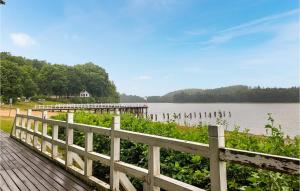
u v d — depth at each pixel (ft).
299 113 258.37
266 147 12.54
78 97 505.66
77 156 23.07
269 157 8.46
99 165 21.11
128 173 14.93
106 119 29.91
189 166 14.60
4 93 315.78
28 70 470.39
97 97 552.82
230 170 12.66
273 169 8.34
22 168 23.93
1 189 17.97
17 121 45.39
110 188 16.40
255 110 345.10
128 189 16.25
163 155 16.21
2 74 319.27
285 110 340.80
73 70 529.04
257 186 10.48
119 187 17.75
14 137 45.60
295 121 155.63
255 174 10.60
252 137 15.75
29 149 34.63
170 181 12.19
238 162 9.34
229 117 196.95
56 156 26.61
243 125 141.38
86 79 548.72
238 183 12.47
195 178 13.65
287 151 11.76
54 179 20.18
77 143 26.89
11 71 331.36
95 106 225.35
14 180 20.06
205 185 13.55
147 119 26.58
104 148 22.26
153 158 13.21
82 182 19.30
